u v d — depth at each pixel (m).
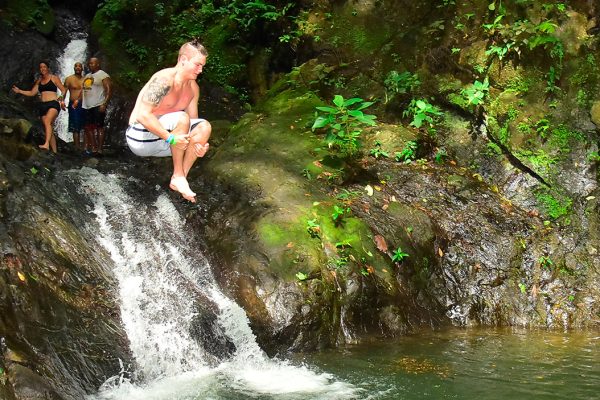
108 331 5.90
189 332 6.30
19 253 5.99
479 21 9.96
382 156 9.25
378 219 7.96
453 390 5.52
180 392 5.47
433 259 7.96
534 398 5.35
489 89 9.70
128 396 5.34
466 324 7.70
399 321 7.27
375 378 5.81
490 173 9.31
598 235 8.46
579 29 9.49
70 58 12.00
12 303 5.48
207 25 12.47
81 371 5.39
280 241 7.14
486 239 8.25
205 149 5.04
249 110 11.37
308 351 6.59
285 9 11.55
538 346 6.83
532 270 8.12
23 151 7.75
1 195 6.46
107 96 9.70
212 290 6.91
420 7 10.45
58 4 13.22
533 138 9.30
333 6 11.27
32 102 10.91
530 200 8.95
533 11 9.65
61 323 5.68
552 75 9.38
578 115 9.24
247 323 6.58
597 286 7.99
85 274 6.34
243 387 5.61
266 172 8.34
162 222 7.59
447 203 8.62
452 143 9.62
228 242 7.30
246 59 11.96
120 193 7.87
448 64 10.03
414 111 9.82
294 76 10.80
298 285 6.77
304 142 8.95
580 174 8.98
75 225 6.91
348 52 10.81
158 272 6.88
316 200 7.92
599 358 6.40
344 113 8.76
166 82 4.84
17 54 11.30
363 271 7.26
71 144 9.98
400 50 10.42
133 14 12.34
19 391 4.80
